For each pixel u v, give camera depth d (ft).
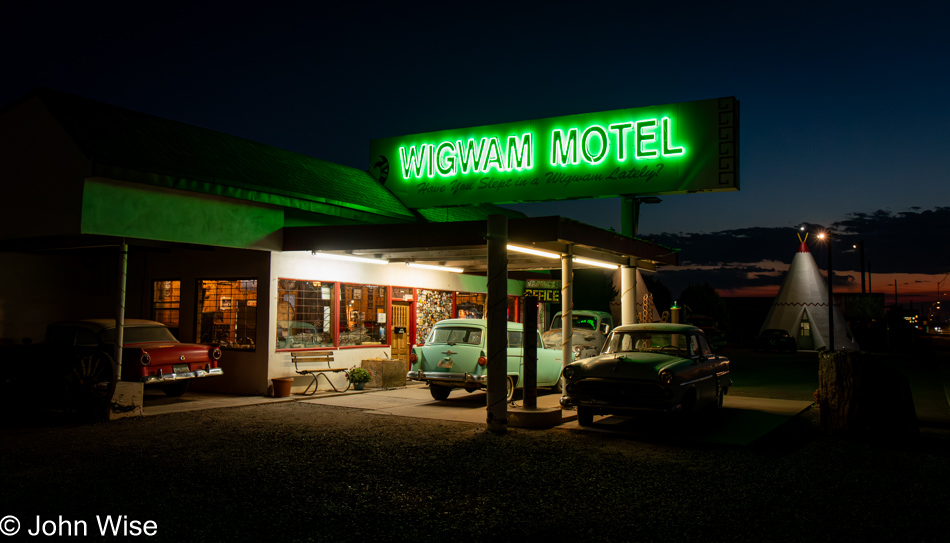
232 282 47.98
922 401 47.73
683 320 83.87
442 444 29.35
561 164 55.93
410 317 59.72
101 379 34.71
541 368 46.03
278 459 25.84
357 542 16.62
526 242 36.86
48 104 38.37
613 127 54.24
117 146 38.50
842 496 21.01
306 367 48.44
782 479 23.24
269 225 46.16
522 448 28.63
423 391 50.14
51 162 37.70
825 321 130.82
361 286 53.98
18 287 47.11
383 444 29.14
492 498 20.71
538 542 16.70
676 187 52.03
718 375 37.96
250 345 46.50
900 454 27.71
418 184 61.67
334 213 50.75
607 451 28.12
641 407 31.32
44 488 21.30
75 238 38.58
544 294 73.61
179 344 41.42
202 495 20.65
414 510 19.39
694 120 51.75
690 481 22.90
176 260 50.65
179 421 34.86
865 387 31.07
